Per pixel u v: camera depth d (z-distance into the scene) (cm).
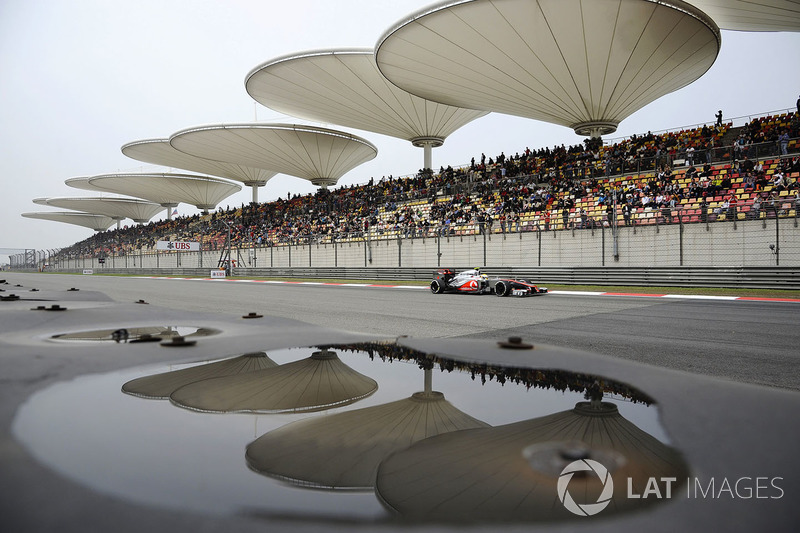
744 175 1991
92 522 66
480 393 156
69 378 166
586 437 108
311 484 84
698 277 1684
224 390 157
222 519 66
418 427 120
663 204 1994
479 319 915
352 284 2427
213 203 7700
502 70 2612
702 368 477
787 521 67
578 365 199
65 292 624
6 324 284
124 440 108
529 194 2639
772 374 452
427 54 2580
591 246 2028
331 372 187
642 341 644
